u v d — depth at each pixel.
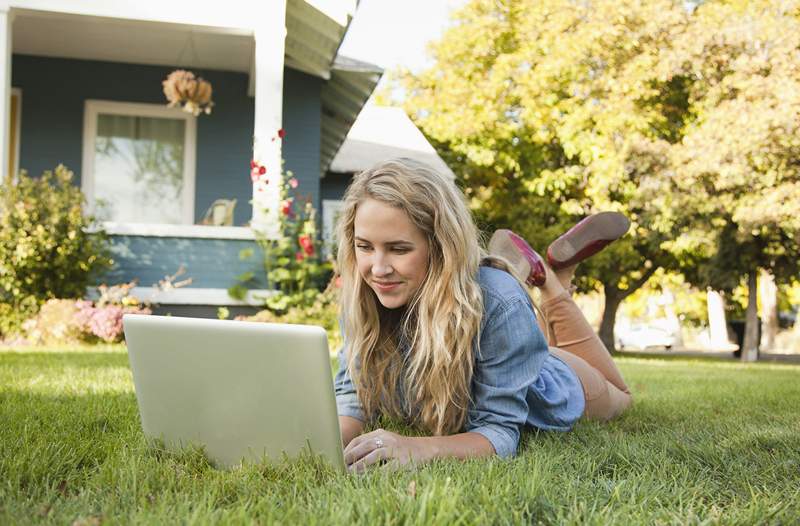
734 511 1.44
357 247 1.96
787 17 12.39
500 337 2.01
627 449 2.01
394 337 2.19
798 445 2.18
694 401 3.51
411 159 1.96
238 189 10.28
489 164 15.70
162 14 7.99
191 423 1.90
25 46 9.50
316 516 1.30
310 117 9.96
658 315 36.50
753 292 15.38
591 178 14.77
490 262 2.18
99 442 2.08
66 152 9.96
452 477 1.59
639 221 15.01
